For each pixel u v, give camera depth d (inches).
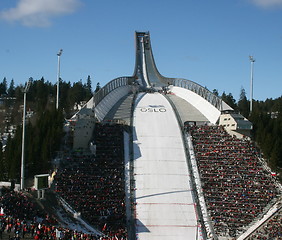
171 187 3865.7
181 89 6835.6
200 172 4097.0
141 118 5255.9
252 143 4635.8
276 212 3484.3
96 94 5359.3
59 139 4315.9
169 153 4411.9
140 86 7372.1
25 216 2628.0
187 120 5310.0
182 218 3464.6
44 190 3440.0
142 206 3592.5
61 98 7519.7
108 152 4318.4
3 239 2122.3
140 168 4124.0
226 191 3796.8
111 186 3740.2
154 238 3196.4
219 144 4591.5
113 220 3307.1
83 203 3417.8
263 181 3939.5
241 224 3366.1
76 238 2299.5
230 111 5118.1
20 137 4183.1
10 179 3769.7
